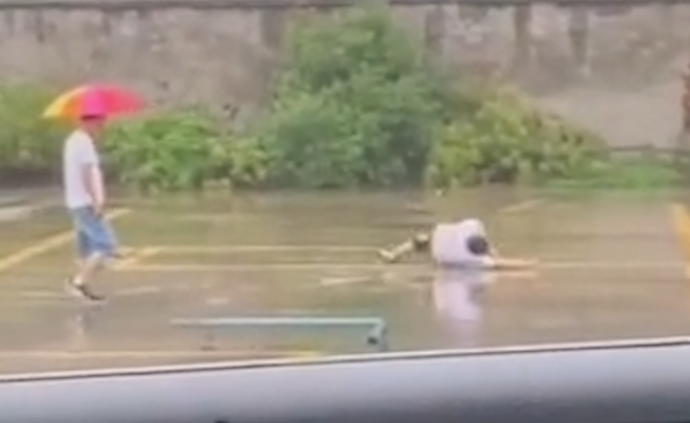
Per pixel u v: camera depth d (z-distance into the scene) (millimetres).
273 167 39125
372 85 39375
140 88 42438
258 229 29000
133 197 37562
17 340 16266
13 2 42312
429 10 41844
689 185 39125
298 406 2258
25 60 42375
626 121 41781
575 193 37219
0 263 23859
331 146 38812
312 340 15555
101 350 15422
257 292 20125
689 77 41594
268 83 41938
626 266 22625
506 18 42031
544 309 18109
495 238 26719
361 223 29859
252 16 42562
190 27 42562
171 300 19375
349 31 40375
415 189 38656
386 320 17062
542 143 39938
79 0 42406
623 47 41875
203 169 39062
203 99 42312
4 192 37781
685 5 41688
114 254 20953
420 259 23422
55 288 20766
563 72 41938
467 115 40094
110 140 39000
